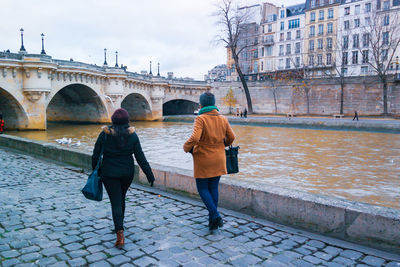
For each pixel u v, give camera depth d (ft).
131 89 157.28
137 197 20.20
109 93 141.69
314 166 50.98
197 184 14.61
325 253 12.20
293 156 60.39
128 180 13.33
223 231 14.40
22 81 102.63
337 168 49.29
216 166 14.15
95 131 114.21
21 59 102.01
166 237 13.66
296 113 175.94
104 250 12.34
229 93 190.49
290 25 217.36
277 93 182.39
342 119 135.54
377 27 165.07
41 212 17.01
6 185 23.36
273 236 13.88
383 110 147.74
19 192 21.31
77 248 12.51
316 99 169.17
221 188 18.12
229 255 11.96
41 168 30.55
